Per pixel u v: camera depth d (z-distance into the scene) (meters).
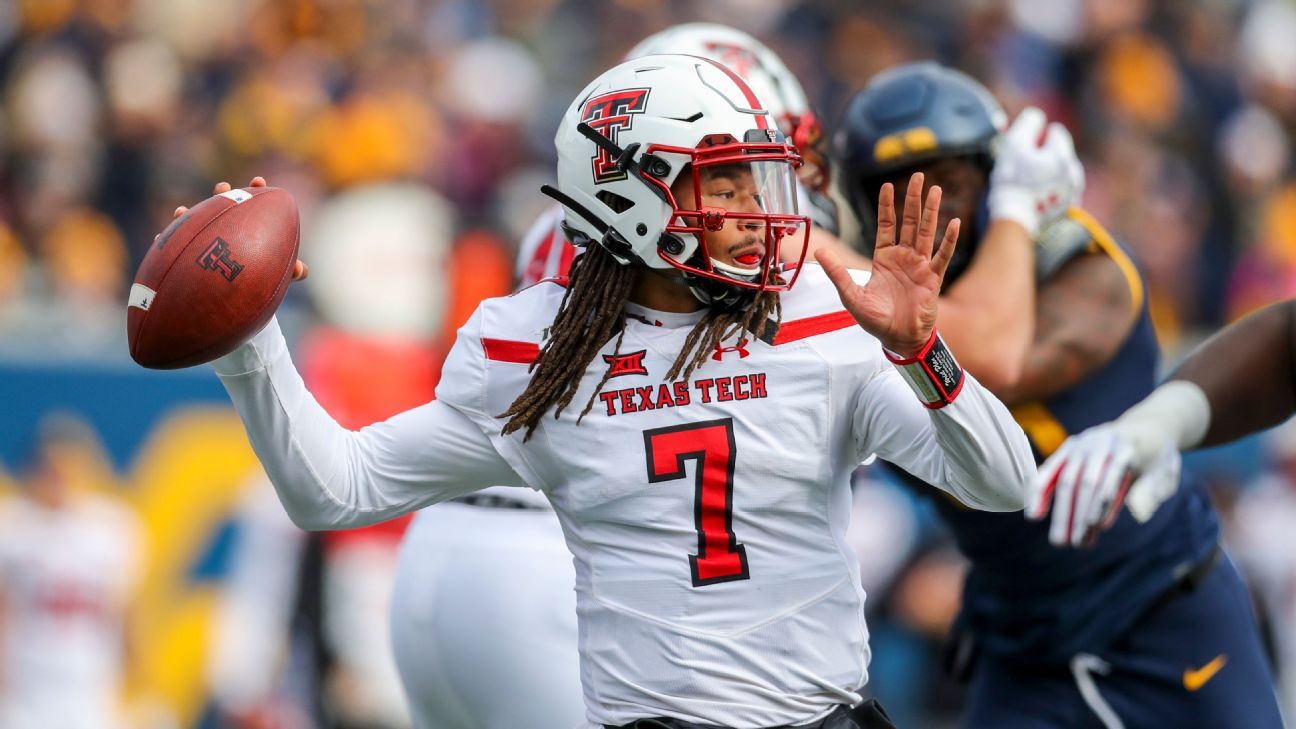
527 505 14.06
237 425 24.53
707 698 10.23
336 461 10.53
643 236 10.30
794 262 11.09
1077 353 14.00
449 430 10.77
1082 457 10.80
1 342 25.56
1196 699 14.44
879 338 9.70
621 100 10.47
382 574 24.06
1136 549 14.38
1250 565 27.17
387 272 26.98
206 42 37.59
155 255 10.18
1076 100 40.66
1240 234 39.56
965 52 40.62
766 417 10.25
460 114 38.25
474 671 14.03
